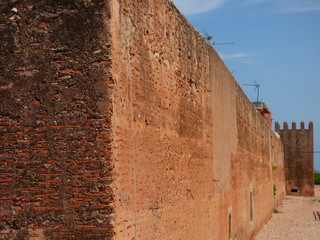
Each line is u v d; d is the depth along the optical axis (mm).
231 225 15109
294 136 54500
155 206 7633
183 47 9766
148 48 7484
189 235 9766
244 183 18750
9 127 5871
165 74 8430
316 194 59625
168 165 8484
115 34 6004
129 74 6570
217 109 13289
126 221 6219
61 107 5820
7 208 5770
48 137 5805
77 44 5852
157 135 7887
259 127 24938
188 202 9805
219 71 13680
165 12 8516
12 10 5980
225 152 14469
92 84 5797
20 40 5941
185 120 9805
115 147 5863
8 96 5914
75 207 5676
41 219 5707
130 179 6461
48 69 5875
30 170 5785
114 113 5875
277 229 25766
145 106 7285
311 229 25922
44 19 5926
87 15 5852
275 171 36750
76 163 5730
